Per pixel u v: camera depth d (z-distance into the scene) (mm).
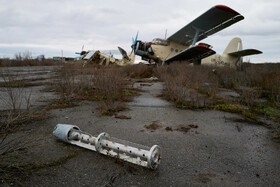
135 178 2051
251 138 3357
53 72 9844
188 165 2375
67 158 2410
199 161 2486
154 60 21469
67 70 7887
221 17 16500
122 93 7020
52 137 3055
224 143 3109
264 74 9797
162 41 20859
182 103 5844
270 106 5566
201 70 11094
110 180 1994
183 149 2834
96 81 7141
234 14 16000
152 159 2057
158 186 1928
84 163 2314
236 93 8055
